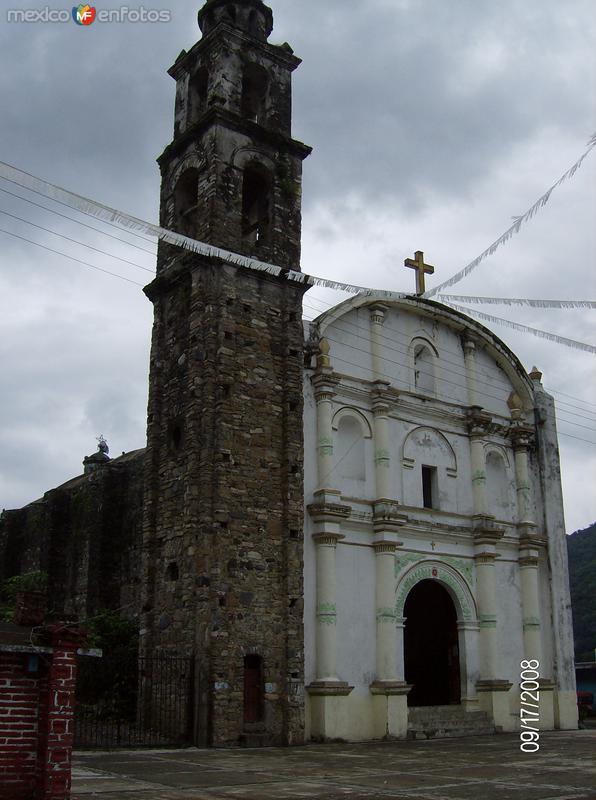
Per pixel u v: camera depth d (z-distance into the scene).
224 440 22.61
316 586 23.95
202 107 28.00
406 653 29.73
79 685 24.92
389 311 28.88
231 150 25.42
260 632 21.97
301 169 27.05
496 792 13.66
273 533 22.97
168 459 24.02
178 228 26.50
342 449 26.38
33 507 38.34
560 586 30.61
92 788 13.46
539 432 31.92
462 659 27.31
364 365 27.50
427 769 16.92
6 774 11.17
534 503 31.20
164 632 22.50
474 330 30.97
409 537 26.75
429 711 25.78
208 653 20.94
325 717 22.64
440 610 28.95
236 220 24.88
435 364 29.69
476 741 24.00
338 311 26.88
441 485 28.50
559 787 14.32
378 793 13.45
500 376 32.03
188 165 26.31
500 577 29.31
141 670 22.47
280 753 19.84
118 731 20.47
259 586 22.28
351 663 24.20
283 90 27.58
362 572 25.28
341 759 18.67
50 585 33.84
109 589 31.73
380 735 23.88
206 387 22.94
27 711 11.49
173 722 21.22
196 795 12.96
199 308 23.83
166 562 23.11
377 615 25.12
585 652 60.09
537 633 29.25
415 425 28.30
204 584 21.41
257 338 24.22
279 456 23.69
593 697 44.44
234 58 26.70
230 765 17.16
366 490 26.20
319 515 24.22
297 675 22.27
